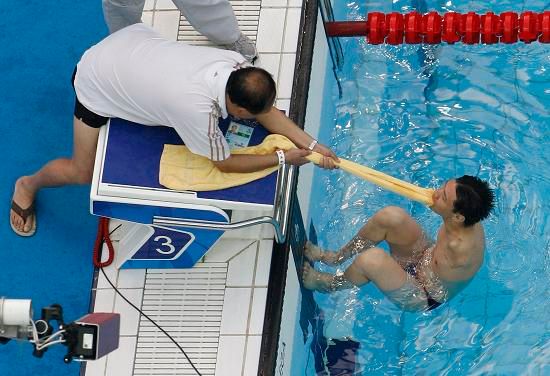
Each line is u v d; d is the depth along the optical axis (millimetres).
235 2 16375
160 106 12641
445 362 14289
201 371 13789
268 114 13297
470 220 13094
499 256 14945
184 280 14453
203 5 14250
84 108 13398
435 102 16625
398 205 15539
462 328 14523
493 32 16062
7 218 16094
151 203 13062
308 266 15000
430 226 15125
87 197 16172
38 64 17375
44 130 16797
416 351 14445
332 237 15539
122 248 14609
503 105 16422
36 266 15703
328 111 16688
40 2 17953
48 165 14898
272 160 12992
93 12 17812
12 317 10555
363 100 16844
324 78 16453
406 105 16672
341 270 15016
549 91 16469
